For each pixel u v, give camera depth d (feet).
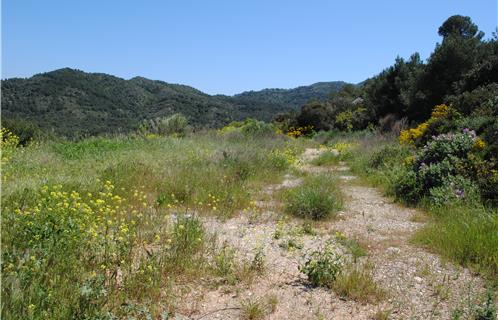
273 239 20.06
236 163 36.52
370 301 13.92
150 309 11.94
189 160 35.94
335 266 15.38
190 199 25.53
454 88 64.18
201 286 14.25
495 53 67.41
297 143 68.08
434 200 26.73
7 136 42.73
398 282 15.49
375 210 27.02
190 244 16.88
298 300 13.80
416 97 71.10
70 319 10.25
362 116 88.94
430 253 18.66
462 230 19.83
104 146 41.86
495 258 16.71
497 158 28.53
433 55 71.67
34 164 29.84
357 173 41.81
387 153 43.34
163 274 14.53
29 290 10.84
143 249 16.20
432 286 15.20
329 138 77.71
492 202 25.43
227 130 77.71
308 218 24.31
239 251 18.08
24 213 15.88
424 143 44.60
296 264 17.01
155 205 23.53
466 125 38.22
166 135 61.93
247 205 26.02
